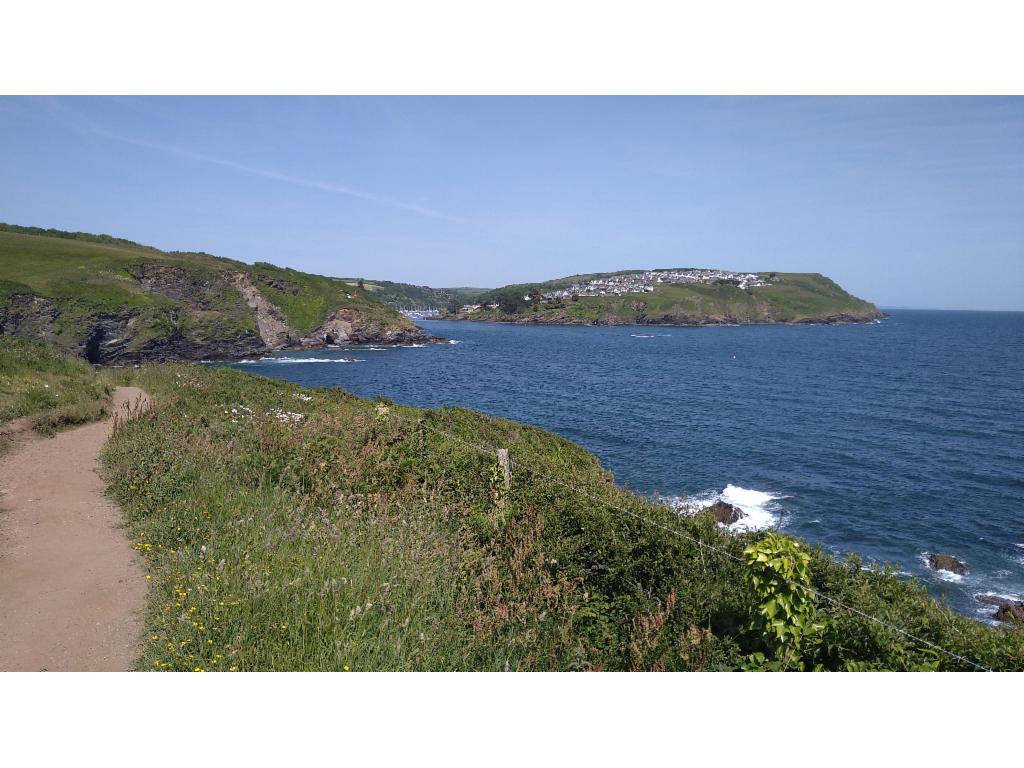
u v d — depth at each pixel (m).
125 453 11.83
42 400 15.80
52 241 103.75
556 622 6.78
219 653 5.60
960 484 29.27
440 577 7.43
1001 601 17.72
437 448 12.24
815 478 29.95
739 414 47.22
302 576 6.90
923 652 5.93
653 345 126.81
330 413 17.56
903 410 49.72
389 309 128.00
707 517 8.92
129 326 82.31
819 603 6.79
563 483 10.09
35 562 7.64
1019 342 142.12
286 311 111.75
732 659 6.08
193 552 7.59
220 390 20.56
